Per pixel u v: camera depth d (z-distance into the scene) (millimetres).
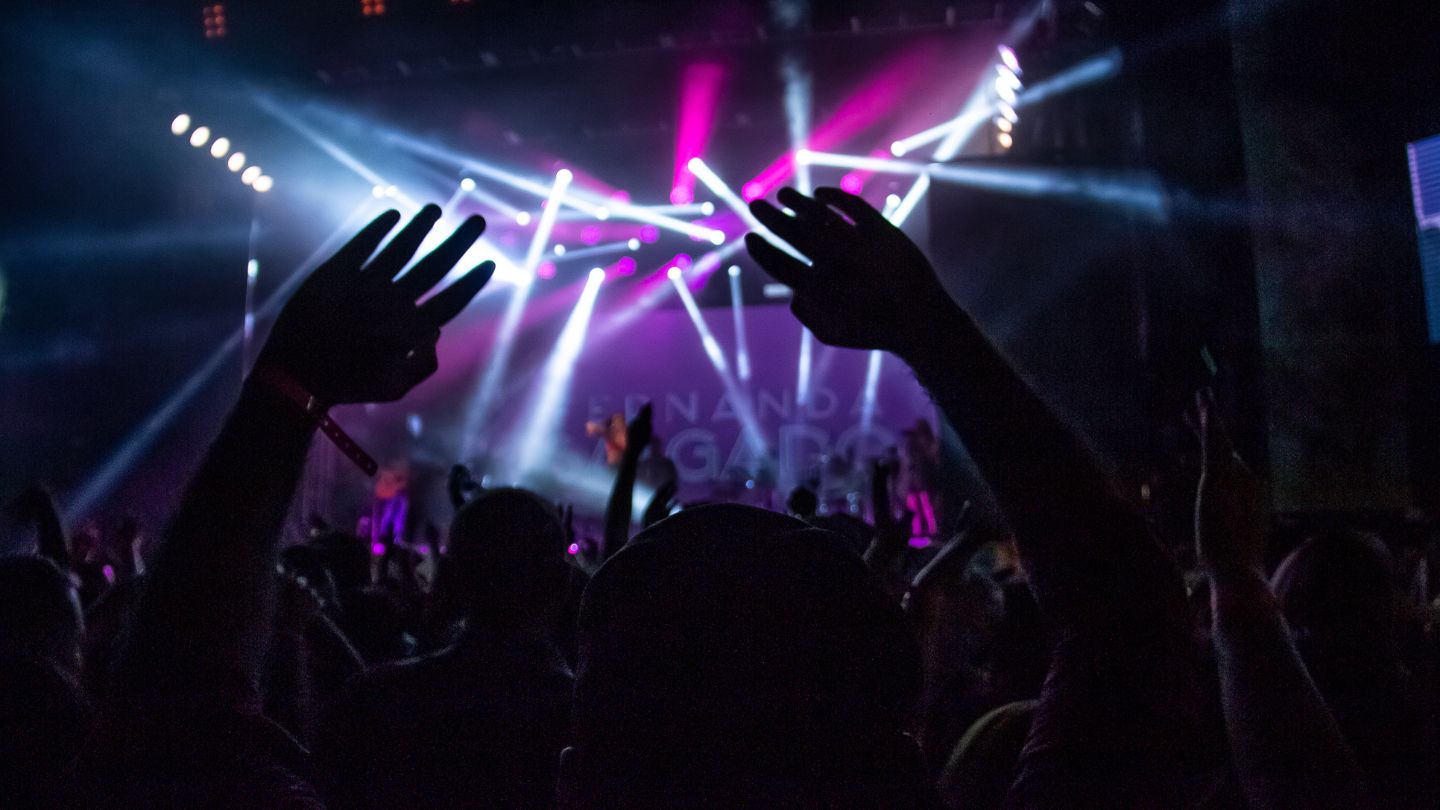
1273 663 1221
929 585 2428
